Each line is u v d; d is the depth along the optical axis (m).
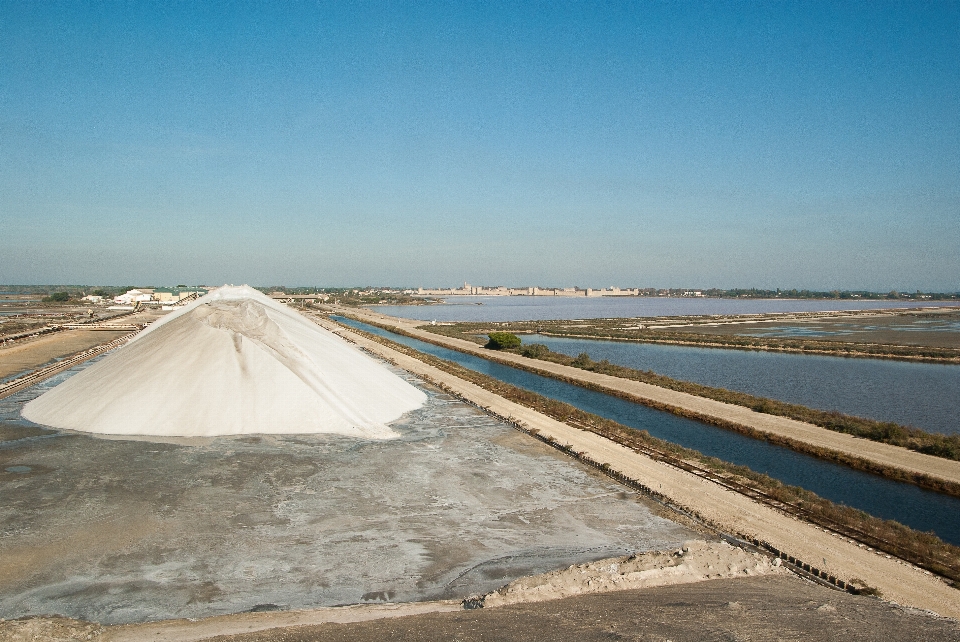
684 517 13.72
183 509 13.01
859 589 10.29
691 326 89.75
